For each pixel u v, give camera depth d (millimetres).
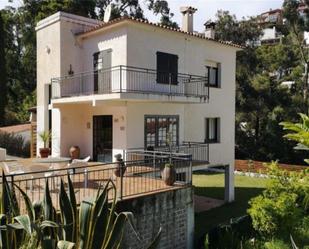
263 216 11766
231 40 37875
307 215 13172
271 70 39344
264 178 27500
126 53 14602
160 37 15883
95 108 16641
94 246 4984
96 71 15969
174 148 16234
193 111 17797
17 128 28500
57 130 17219
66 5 31109
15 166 11812
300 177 13391
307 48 39531
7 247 4848
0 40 31141
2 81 31312
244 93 35625
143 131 15445
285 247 10750
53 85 17078
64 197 5109
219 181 25953
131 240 9297
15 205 5543
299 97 35188
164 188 10797
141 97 13875
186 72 17172
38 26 18734
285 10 36344
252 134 36500
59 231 5156
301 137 10758
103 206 5066
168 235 10508
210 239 11656
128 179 12359
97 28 15570
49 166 11633
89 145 17172
